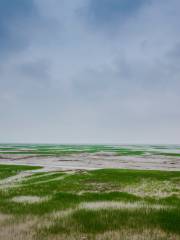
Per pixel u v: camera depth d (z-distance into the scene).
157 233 8.38
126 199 17.42
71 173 37.56
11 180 29.84
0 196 17.86
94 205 13.64
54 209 12.62
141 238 7.87
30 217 10.81
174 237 8.02
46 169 43.69
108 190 22.58
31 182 27.94
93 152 115.31
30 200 15.93
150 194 20.53
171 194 20.56
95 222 9.70
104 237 7.96
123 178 31.89
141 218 10.27
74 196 18.12
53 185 25.41
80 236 8.09
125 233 8.34
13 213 11.75
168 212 11.45
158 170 43.12
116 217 10.46
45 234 8.30
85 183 27.31
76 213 11.34
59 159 71.44
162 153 110.50
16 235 8.18
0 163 57.06
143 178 31.95
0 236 8.05
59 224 9.48
